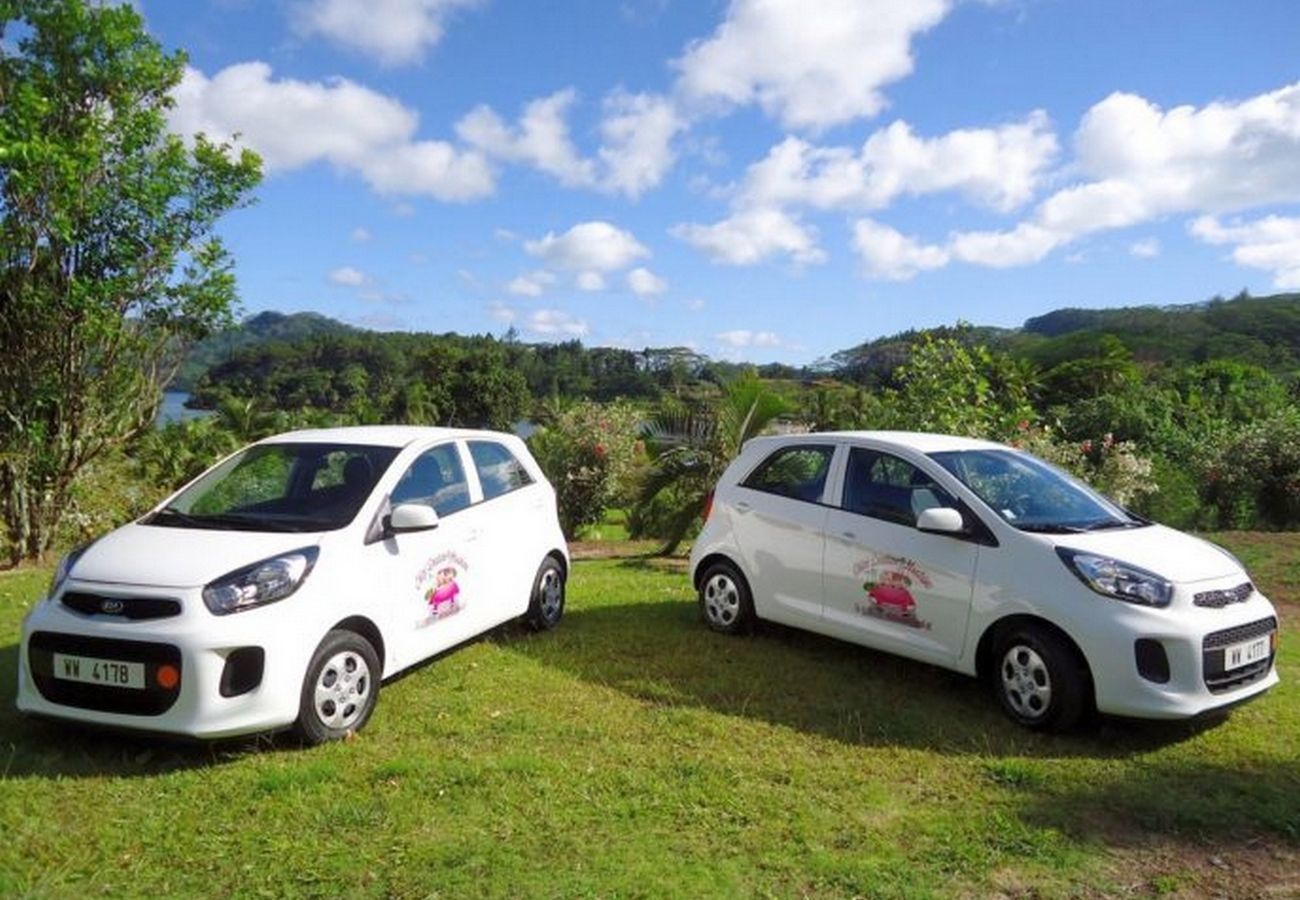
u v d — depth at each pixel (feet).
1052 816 13.84
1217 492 54.65
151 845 12.42
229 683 14.88
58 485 38.22
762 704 18.71
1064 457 41.63
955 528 18.48
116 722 14.87
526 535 23.59
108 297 35.91
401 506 18.40
